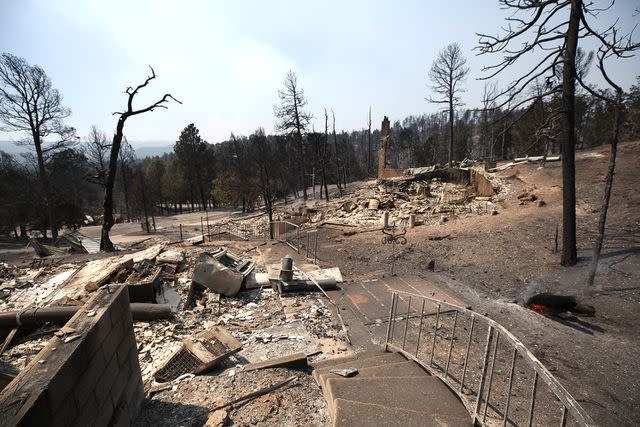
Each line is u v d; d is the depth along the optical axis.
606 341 6.86
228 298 9.14
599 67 9.37
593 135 38.09
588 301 8.89
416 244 15.31
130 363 4.53
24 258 15.73
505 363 5.82
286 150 54.09
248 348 6.49
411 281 10.52
